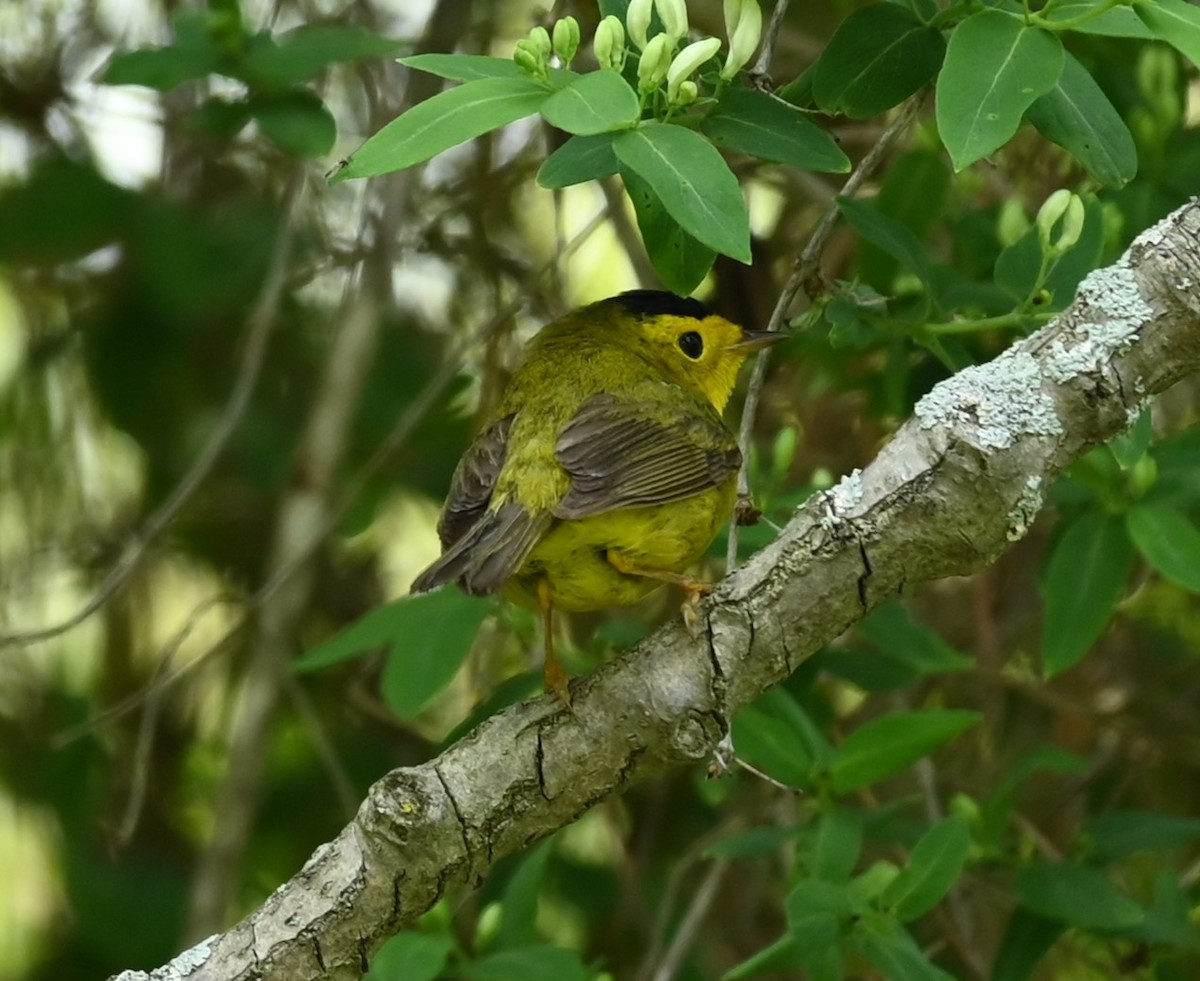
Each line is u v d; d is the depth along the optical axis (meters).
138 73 10.17
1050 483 6.79
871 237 8.91
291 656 13.46
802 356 11.88
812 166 7.65
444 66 6.94
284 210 13.09
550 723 7.11
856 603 6.95
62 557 14.23
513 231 14.19
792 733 9.29
